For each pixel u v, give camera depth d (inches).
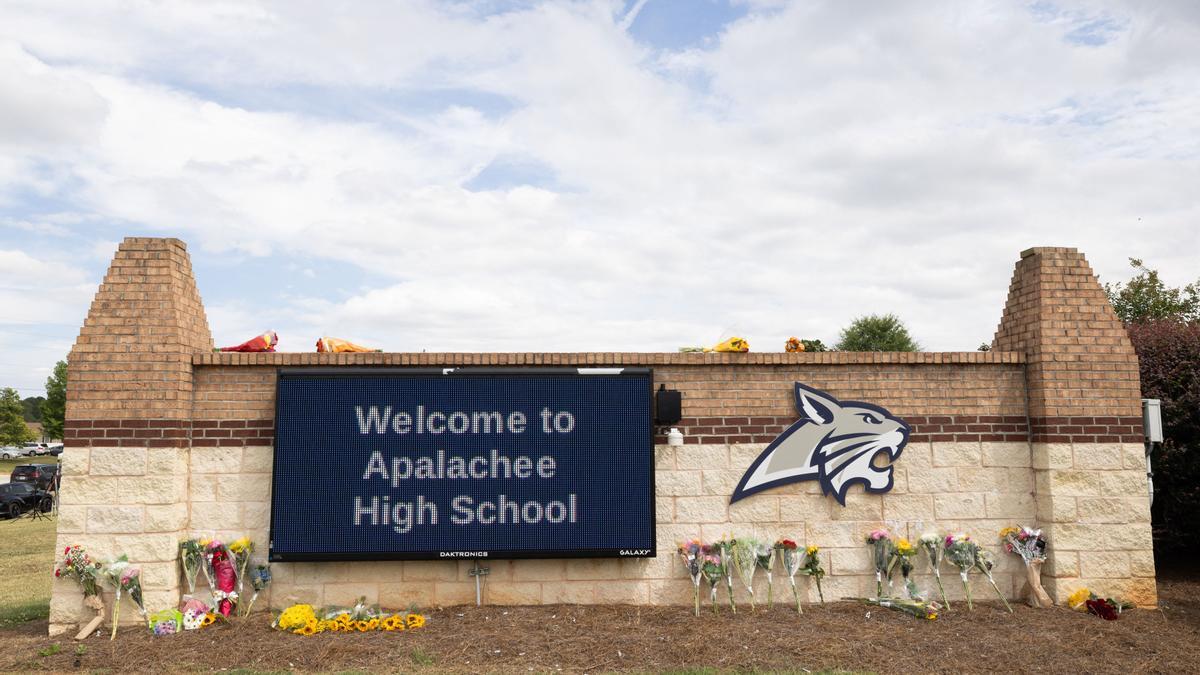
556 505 355.9
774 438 374.6
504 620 339.3
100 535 339.9
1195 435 442.3
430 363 364.2
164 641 316.8
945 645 310.0
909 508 376.5
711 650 301.4
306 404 352.8
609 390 362.9
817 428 376.2
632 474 360.2
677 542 367.9
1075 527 370.3
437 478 353.7
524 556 353.1
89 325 350.0
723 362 373.4
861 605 364.2
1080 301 384.8
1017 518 380.5
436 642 311.1
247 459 358.0
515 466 356.2
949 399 383.2
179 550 348.2
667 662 290.7
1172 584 431.2
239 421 359.6
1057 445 374.9
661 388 372.5
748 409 375.2
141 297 352.8
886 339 1612.9
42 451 3294.8
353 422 353.4
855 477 375.2
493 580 362.0
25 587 531.8
